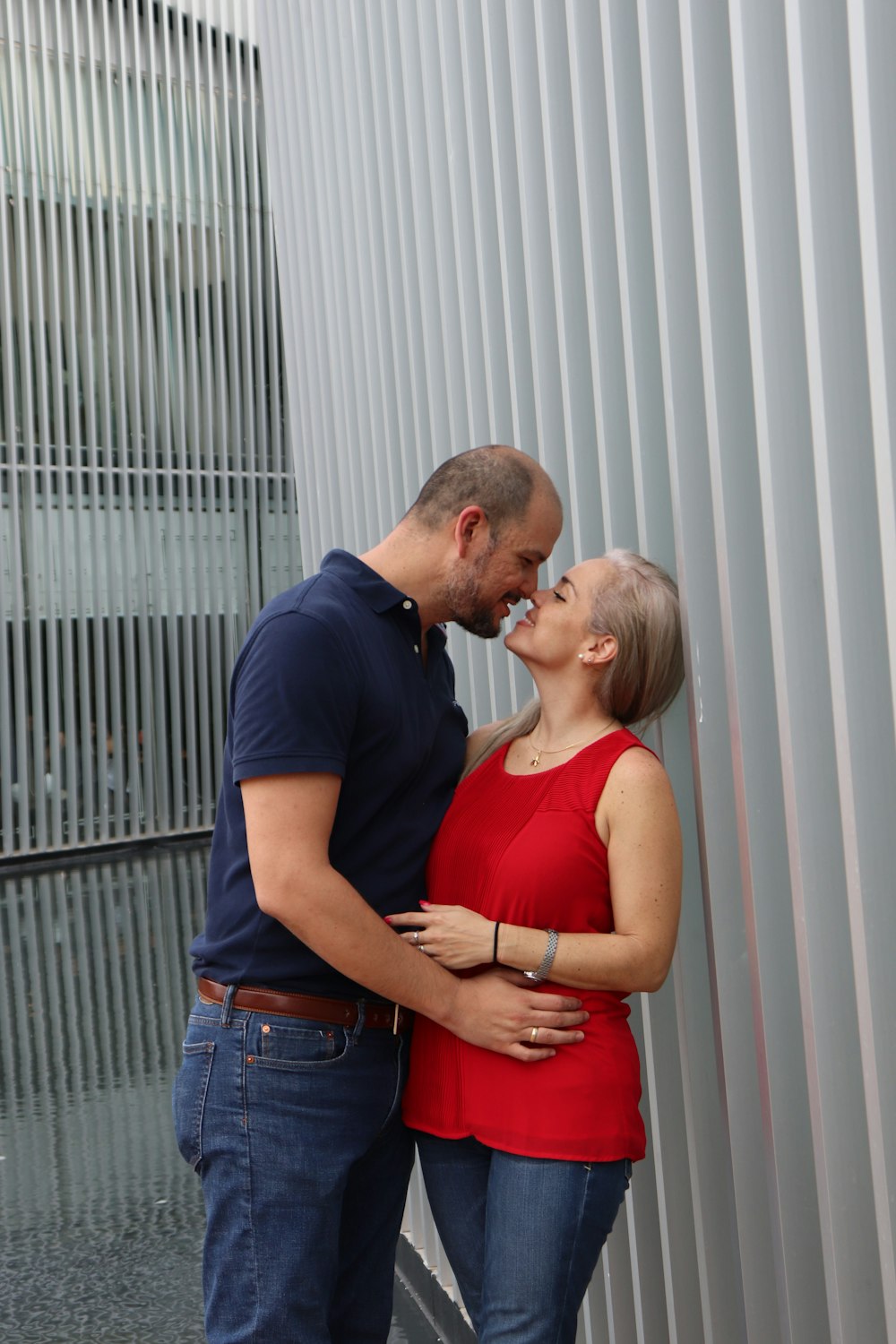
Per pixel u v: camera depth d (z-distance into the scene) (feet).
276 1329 5.69
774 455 5.09
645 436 6.24
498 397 7.93
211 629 37.01
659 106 5.77
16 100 32.99
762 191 5.06
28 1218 11.77
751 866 5.63
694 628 5.80
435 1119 5.82
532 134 7.17
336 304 11.20
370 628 5.86
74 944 22.76
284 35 12.16
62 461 34.04
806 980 5.26
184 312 36.09
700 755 5.84
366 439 10.64
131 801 35.50
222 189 36.58
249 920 5.84
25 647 34.06
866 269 4.51
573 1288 5.37
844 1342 5.24
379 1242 6.49
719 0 5.49
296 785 5.41
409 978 5.41
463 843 5.83
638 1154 5.48
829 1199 5.23
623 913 5.36
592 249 6.50
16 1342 9.42
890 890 4.83
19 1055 16.63
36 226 33.35
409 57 8.86
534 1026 5.35
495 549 6.06
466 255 8.20
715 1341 6.52
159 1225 11.48
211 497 36.45
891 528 4.48
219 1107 5.79
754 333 5.12
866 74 4.42
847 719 4.80
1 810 33.45
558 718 5.93
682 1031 6.56
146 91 35.09
